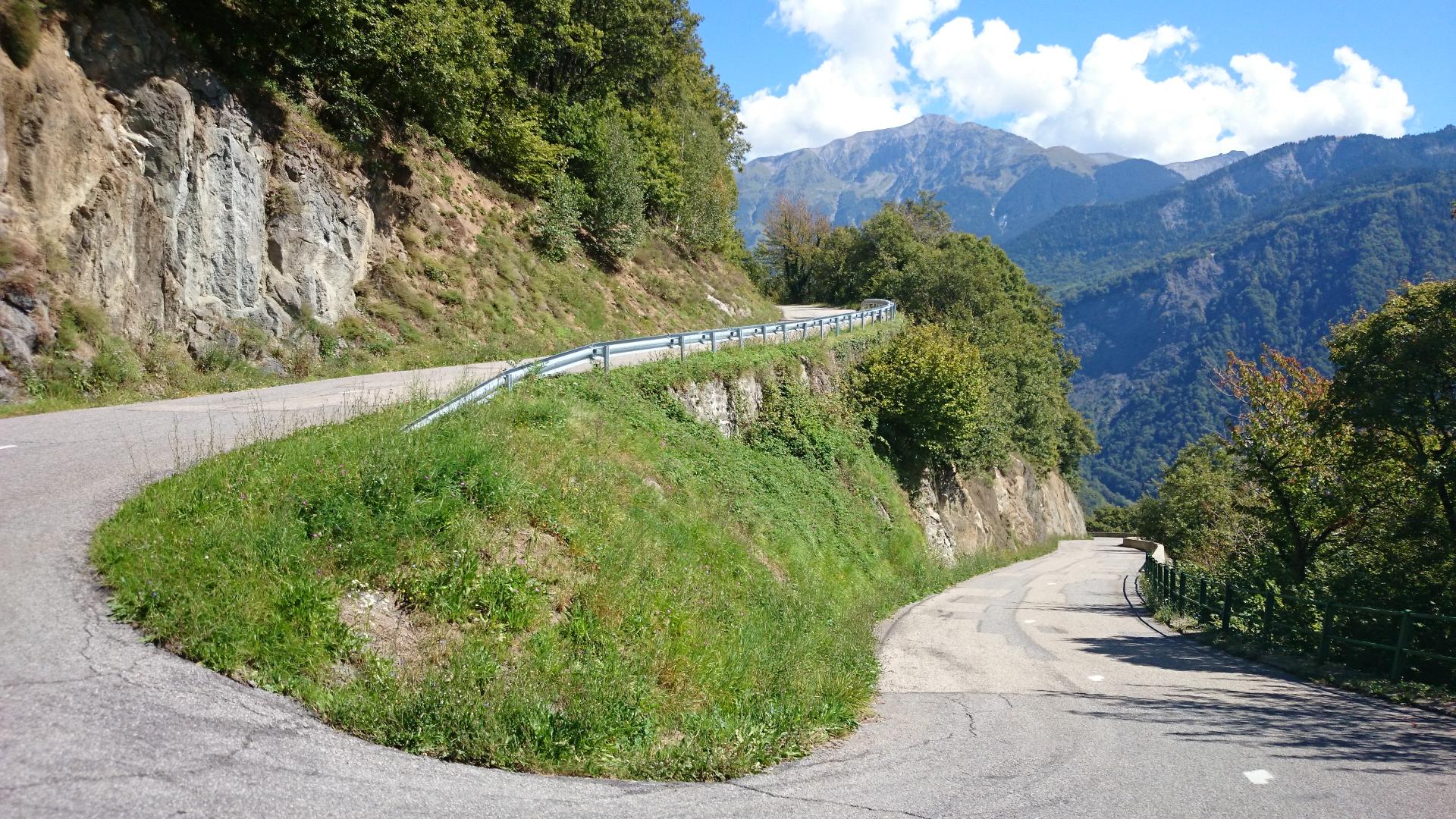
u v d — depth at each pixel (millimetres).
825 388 27719
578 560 8844
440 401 12844
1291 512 22984
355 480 7988
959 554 31875
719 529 13422
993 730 7660
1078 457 82562
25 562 6574
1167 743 7121
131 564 6379
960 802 5414
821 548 18047
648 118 42688
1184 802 5504
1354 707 8812
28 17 14484
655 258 40000
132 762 4352
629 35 39750
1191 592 18547
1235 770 6285
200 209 17922
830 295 72000
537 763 5438
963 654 12555
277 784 4422
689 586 9906
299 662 5832
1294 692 9766
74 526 7359
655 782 5551
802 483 21078
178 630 5762
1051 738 7301
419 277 24641
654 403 18031
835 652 10500
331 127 22672
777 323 27031
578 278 31891
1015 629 15562
